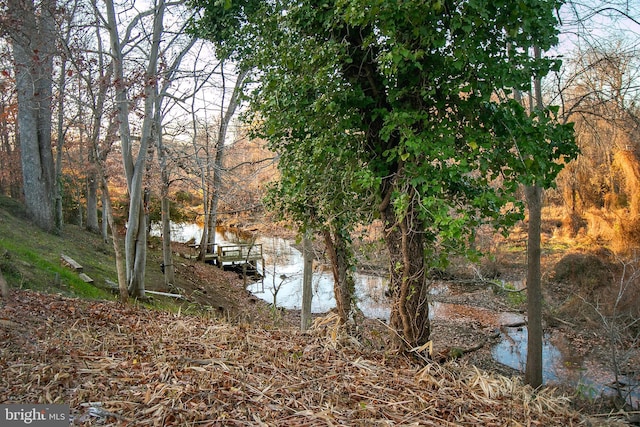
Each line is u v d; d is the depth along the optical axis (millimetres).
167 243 13758
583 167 18328
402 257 5227
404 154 4332
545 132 4281
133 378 3637
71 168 17156
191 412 3107
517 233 20281
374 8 3723
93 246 14492
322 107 4680
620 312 10984
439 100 4391
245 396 3518
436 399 4059
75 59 8414
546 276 14859
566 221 19484
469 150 4312
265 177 13094
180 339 4941
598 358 10062
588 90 8430
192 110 12781
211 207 19625
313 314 13844
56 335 4578
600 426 4469
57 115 13094
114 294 10375
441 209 4008
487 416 3879
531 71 4203
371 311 13180
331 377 4266
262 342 5125
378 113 4699
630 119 8867
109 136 8898
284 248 23312
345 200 5691
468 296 15172
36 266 8977
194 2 7047
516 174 4492
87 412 3020
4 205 13266
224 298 14961
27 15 8062
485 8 3828
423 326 5305
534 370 7492
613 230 16219
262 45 5547
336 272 7512
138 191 10703
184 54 10898
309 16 4812
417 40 4090
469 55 3838
